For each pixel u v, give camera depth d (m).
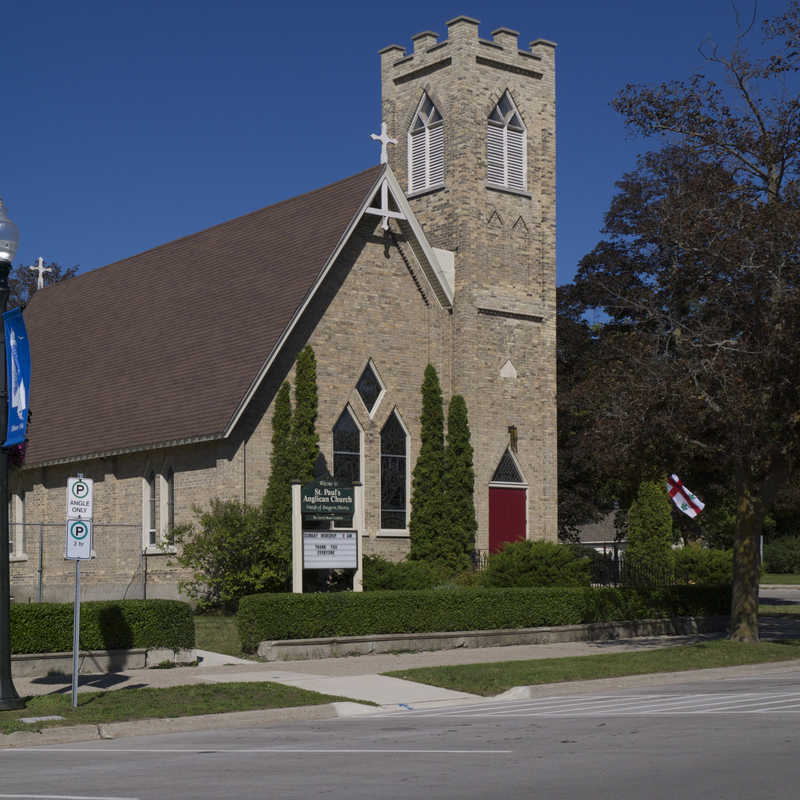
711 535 62.91
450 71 40.28
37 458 40.31
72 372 43.81
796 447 25.72
